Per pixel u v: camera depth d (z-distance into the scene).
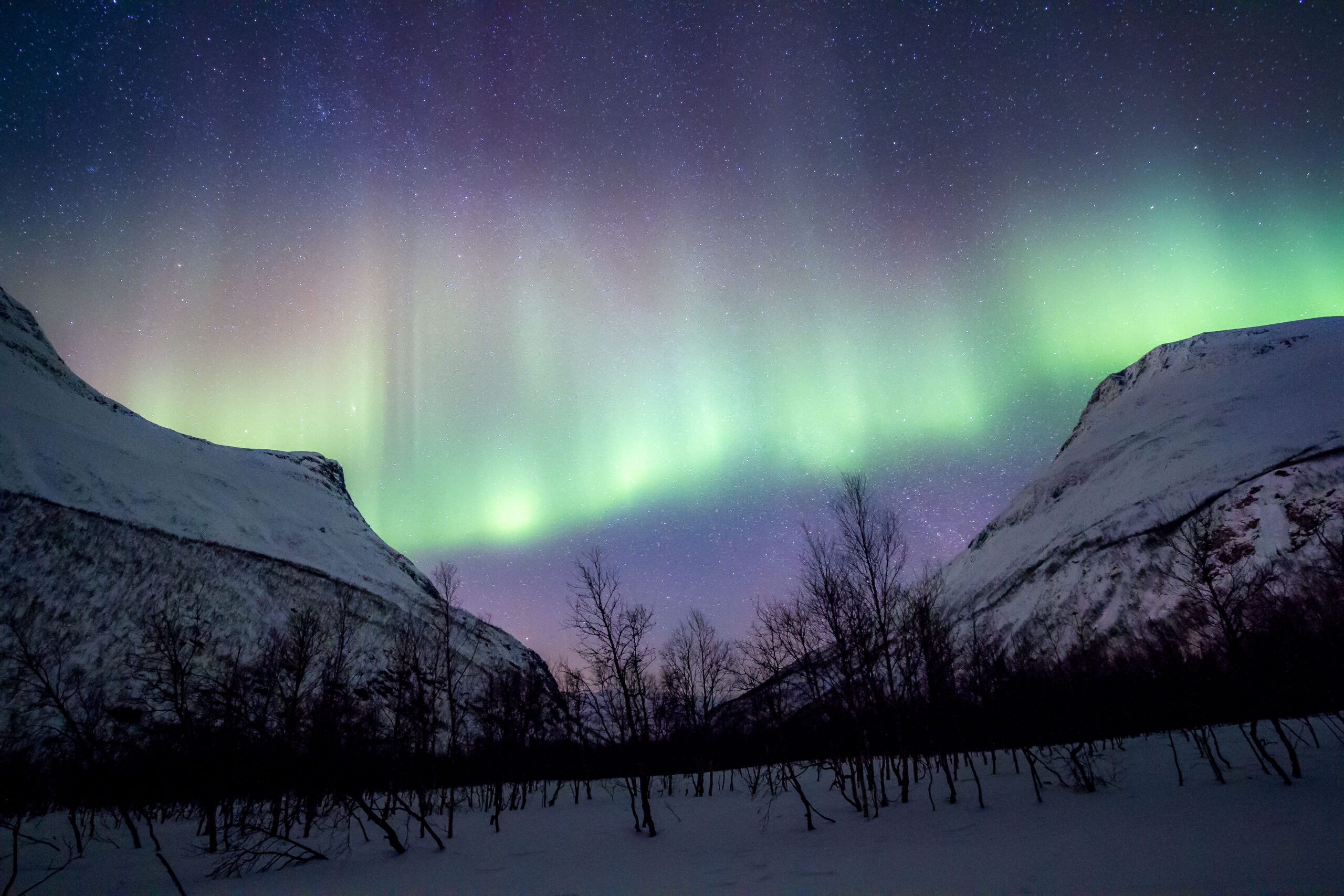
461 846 21.89
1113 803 18.05
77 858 23.39
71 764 29.23
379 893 15.34
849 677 23.03
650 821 22.39
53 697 32.25
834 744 24.25
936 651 25.88
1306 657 23.94
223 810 25.19
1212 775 20.52
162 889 17.20
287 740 23.64
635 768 24.77
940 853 14.34
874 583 24.31
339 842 23.88
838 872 13.61
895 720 24.25
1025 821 17.05
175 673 29.73
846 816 21.92
